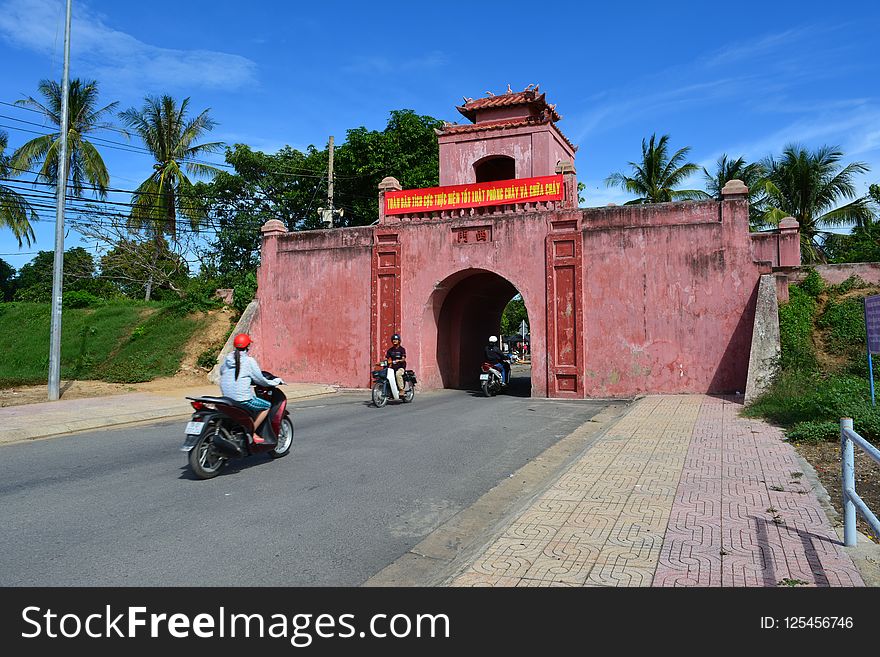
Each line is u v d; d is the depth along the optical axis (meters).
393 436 9.12
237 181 27.33
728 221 13.69
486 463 7.39
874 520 3.52
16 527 4.89
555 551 4.16
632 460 6.95
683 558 3.96
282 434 7.67
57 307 13.61
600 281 14.58
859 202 25.03
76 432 9.82
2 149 23.45
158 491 6.01
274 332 17.77
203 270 27.45
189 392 14.71
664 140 28.41
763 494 5.41
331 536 4.78
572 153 20.08
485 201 15.91
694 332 13.79
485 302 20.64
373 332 16.61
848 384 9.33
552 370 14.85
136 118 26.95
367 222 27.66
